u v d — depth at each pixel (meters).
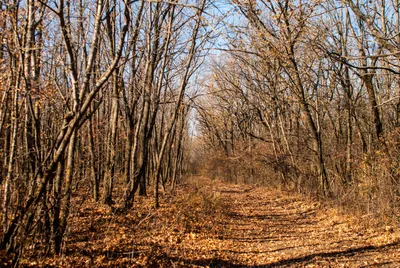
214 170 37.81
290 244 9.04
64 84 8.11
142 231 9.20
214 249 8.23
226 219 12.45
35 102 6.64
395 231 8.91
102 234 8.28
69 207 6.51
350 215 11.32
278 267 7.09
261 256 8.03
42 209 6.00
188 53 14.10
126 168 13.84
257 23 13.90
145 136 12.47
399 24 13.05
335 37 14.70
